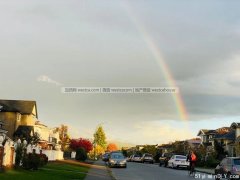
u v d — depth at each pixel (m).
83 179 23.06
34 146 33.94
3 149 22.92
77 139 75.19
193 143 97.56
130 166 46.25
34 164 25.83
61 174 25.00
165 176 29.48
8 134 58.62
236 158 26.80
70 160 52.75
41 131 70.88
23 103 65.19
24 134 54.94
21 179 18.84
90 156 86.31
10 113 59.72
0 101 64.56
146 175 30.05
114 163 41.12
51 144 71.38
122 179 25.28
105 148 113.81
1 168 22.27
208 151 71.50
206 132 92.25
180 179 26.73
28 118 63.84
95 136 113.19
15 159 25.67
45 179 20.14
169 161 44.47
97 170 33.84
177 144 105.44
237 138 67.12
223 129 86.81
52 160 45.75
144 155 63.50
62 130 96.00
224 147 73.44
